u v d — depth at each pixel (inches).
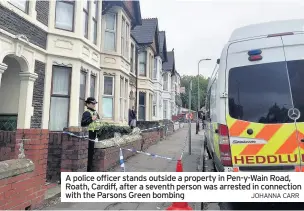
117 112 530.3
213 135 287.3
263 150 195.0
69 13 398.6
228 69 208.4
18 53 310.7
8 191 161.2
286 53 201.9
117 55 542.6
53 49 374.9
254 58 203.9
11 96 338.6
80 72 404.2
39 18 356.8
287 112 195.6
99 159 307.3
